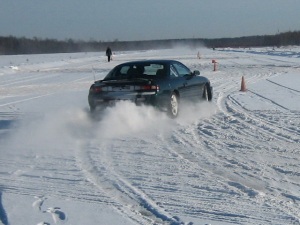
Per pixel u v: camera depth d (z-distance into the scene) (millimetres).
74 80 26359
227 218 5199
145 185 6426
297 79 22984
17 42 138000
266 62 41344
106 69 36469
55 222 5109
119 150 8562
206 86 14188
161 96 11188
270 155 8047
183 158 7910
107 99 11203
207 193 6062
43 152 8492
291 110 12805
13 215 5309
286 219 5152
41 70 37938
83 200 5836
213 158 7883
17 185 6473
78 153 8391
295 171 7051
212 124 11039
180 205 5633
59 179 6762
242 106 13891
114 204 5695
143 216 5309
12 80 27625
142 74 11938
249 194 6012
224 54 67688
